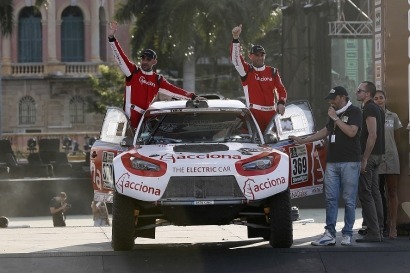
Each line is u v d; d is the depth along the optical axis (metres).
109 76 128.25
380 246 24.69
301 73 71.06
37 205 63.94
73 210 64.31
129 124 26.89
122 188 23.52
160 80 27.98
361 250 24.09
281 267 23.08
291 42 71.88
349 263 23.41
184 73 91.25
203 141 25.67
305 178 27.03
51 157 74.38
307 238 28.47
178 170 23.33
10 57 152.75
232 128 26.00
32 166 71.31
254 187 23.39
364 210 26.14
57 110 152.25
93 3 152.62
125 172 23.64
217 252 24.36
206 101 26.11
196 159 23.59
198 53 91.94
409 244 25.48
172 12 83.50
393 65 27.36
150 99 27.84
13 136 134.50
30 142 121.62
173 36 83.88
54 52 151.88
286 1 72.31
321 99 70.38
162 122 26.02
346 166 25.05
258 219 26.20
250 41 83.50
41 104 152.62
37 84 152.88
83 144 134.50
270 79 27.84
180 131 25.89
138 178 23.47
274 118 27.23
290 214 24.02
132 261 23.41
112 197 26.39
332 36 69.44
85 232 32.53
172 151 24.20
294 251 23.88
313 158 27.22
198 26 83.62
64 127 152.25
